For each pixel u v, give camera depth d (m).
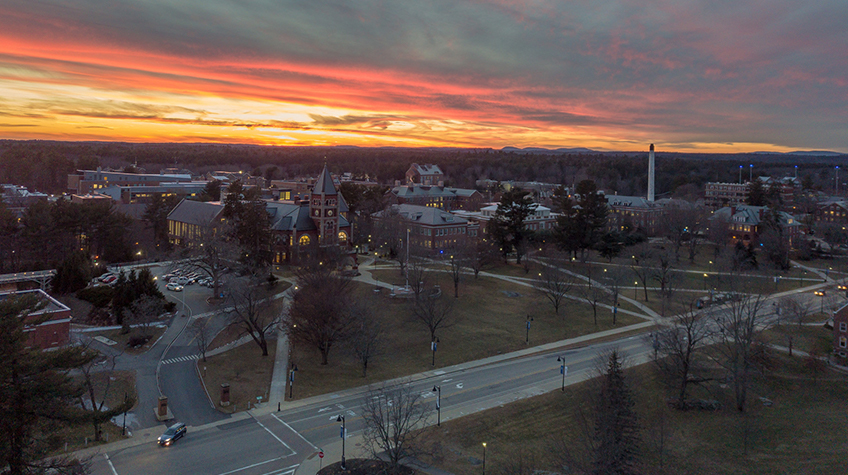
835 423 66.19
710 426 67.00
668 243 183.00
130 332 91.25
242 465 55.34
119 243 140.38
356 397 72.62
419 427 64.50
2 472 40.78
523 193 146.38
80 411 44.09
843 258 162.12
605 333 101.50
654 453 60.09
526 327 100.94
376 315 96.38
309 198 150.12
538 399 72.25
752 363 77.69
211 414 66.69
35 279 103.38
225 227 123.81
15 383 40.28
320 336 83.06
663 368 79.06
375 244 156.50
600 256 158.00
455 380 78.75
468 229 163.38
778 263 152.75
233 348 87.81
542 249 154.38
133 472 53.25
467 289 121.50
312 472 54.19
